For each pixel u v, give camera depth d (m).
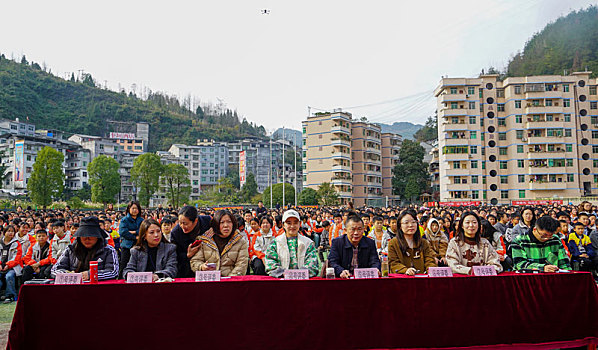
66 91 116.25
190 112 148.38
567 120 47.75
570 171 46.91
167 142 117.44
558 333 4.43
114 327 3.87
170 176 55.44
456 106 49.00
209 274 4.24
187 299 3.96
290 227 5.45
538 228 5.21
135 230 7.26
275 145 109.44
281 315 4.06
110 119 114.19
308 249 5.50
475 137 48.34
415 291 4.27
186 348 3.92
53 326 3.81
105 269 4.93
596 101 48.59
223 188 77.62
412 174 64.06
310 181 62.88
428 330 4.23
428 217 9.05
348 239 5.27
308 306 4.10
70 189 69.19
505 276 4.43
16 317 3.73
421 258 5.38
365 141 65.75
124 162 83.19
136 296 3.91
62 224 8.38
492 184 48.53
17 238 8.13
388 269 4.91
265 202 54.16
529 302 4.42
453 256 5.11
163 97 151.25
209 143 99.12
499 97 49.84
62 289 3.86
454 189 47.72
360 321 4.15
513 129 48.12
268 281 4.09
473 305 4.32
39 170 42.72
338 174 60.34
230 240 5.46
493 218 9.73
